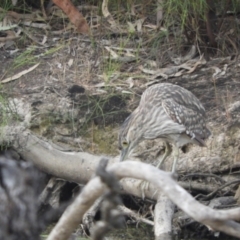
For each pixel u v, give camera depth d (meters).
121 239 10.95
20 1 14.81
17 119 12.41
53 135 12.31
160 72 13.30
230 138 11.76
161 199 10.77
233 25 13.73
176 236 10.79
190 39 13.64
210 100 12.48
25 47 14.09
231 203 11.23
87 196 5.46
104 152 12.13
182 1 12.77
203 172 11.75
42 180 12.23
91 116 12.34
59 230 5.65
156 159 11.95
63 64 13.54
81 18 13.54
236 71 13.17
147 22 14.20
